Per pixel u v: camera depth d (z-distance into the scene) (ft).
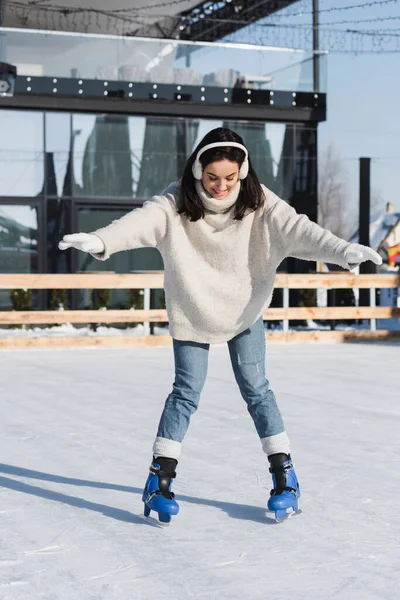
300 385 30.78
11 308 54.49
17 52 54.85
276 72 59.41
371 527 13.34
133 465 17.92
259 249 13.10
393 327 60.59
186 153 58.39
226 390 29.09
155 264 58.03
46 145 55.93
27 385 30.66
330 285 48.34
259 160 59.52
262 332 13.84
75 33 55.62
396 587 10.66
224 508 14.46
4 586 10.72
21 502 14.94
